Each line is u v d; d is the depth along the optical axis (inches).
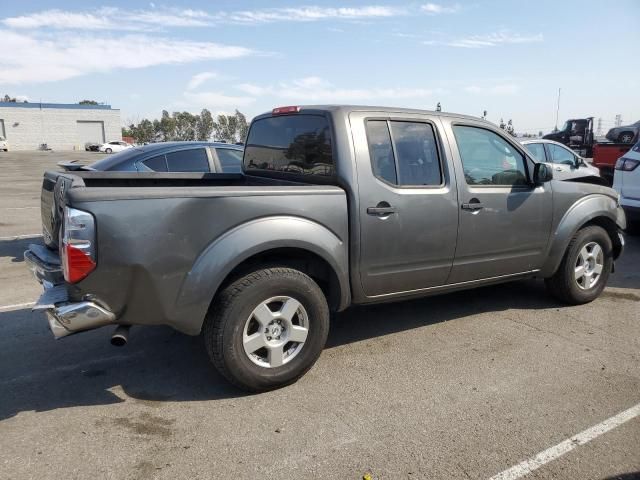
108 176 184.2
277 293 142.5
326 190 150.2
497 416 133.2
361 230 155.6
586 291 217.3
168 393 145.9
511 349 175.2
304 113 170.2
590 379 153.4
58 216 138.6
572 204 206.4
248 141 204.8
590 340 182.5
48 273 138.6
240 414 134.3
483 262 185.6
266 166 192.2
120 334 130.1
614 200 221.5
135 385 150.6
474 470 111.7
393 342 181.3
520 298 229.0
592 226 214.8
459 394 144.7
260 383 142.7
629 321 201.2
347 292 158.4
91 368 161.8
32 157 1870.1
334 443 121.3
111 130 3051.2
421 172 169.0
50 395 144.6
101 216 121.2
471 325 197.0
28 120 2829.7
